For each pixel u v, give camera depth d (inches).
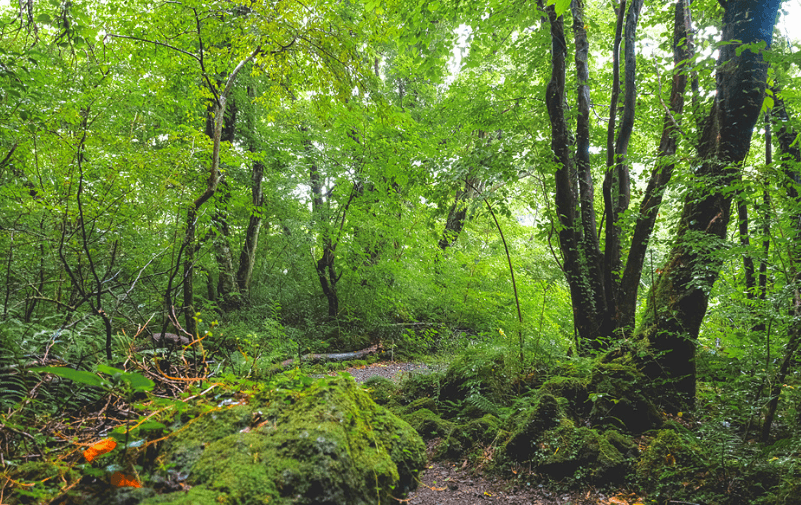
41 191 176.6
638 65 305.4
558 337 259.9
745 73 165.5
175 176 201.2
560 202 251.9
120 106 232.5
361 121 375.9
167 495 52.6
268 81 386.3
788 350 125.0
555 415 151.4
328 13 211.6
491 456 148.9
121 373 49.0
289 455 62.8
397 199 422.3
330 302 461.1
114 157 179.6
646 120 316.5
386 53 498.6
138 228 207.8
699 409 168.7
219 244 388.5
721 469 118.0
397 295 455.2
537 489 130.1
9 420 82.0
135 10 252.4
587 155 261.1
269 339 314.2
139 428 62.0
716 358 175.3
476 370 198.4
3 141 171.9
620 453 135.7
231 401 79.7
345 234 440.1
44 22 178.5
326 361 362.6
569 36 305.0
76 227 170.4
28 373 110.0
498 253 518.3
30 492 52.0
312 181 479.8
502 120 331.3
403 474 82.1
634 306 240.7
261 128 420.2
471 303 435.2
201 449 64.0
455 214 561.6
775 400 127.3
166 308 184.4
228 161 237.1
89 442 65.3
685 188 173.3
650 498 118.7
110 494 51.6
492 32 296.4
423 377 221.5
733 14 170.6
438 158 269.4
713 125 181.5
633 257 240.4
